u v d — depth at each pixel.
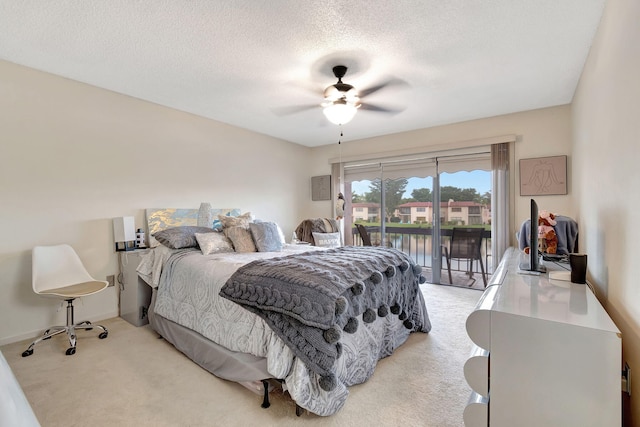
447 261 4.61
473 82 2.97
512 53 2.41
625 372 1.29
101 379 2.02
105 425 1.59
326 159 5.81
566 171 3.59
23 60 2.54
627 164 1.33
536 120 3.78
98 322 3.06
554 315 1.21
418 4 1.84
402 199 4.98
